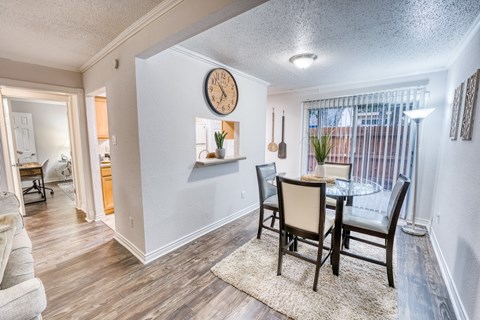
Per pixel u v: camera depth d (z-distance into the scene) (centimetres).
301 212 188
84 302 170
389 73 323
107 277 200
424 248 255
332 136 398
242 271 207
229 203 326
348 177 293
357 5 157
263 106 375
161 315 159
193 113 257
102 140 388
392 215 184
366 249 251
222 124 343
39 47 233
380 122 351
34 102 571
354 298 174
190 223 267
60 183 590
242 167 344
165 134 229
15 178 338
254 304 169
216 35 206
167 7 159
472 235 157
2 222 127
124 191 241
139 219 223
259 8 161
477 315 137
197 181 271
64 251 245
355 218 210
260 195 269
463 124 198
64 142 622
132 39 199
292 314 158
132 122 213
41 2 154
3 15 170
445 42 216
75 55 257
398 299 175
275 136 478
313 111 423
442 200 254
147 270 210
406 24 184
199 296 177
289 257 232
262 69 308
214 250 247
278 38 212
